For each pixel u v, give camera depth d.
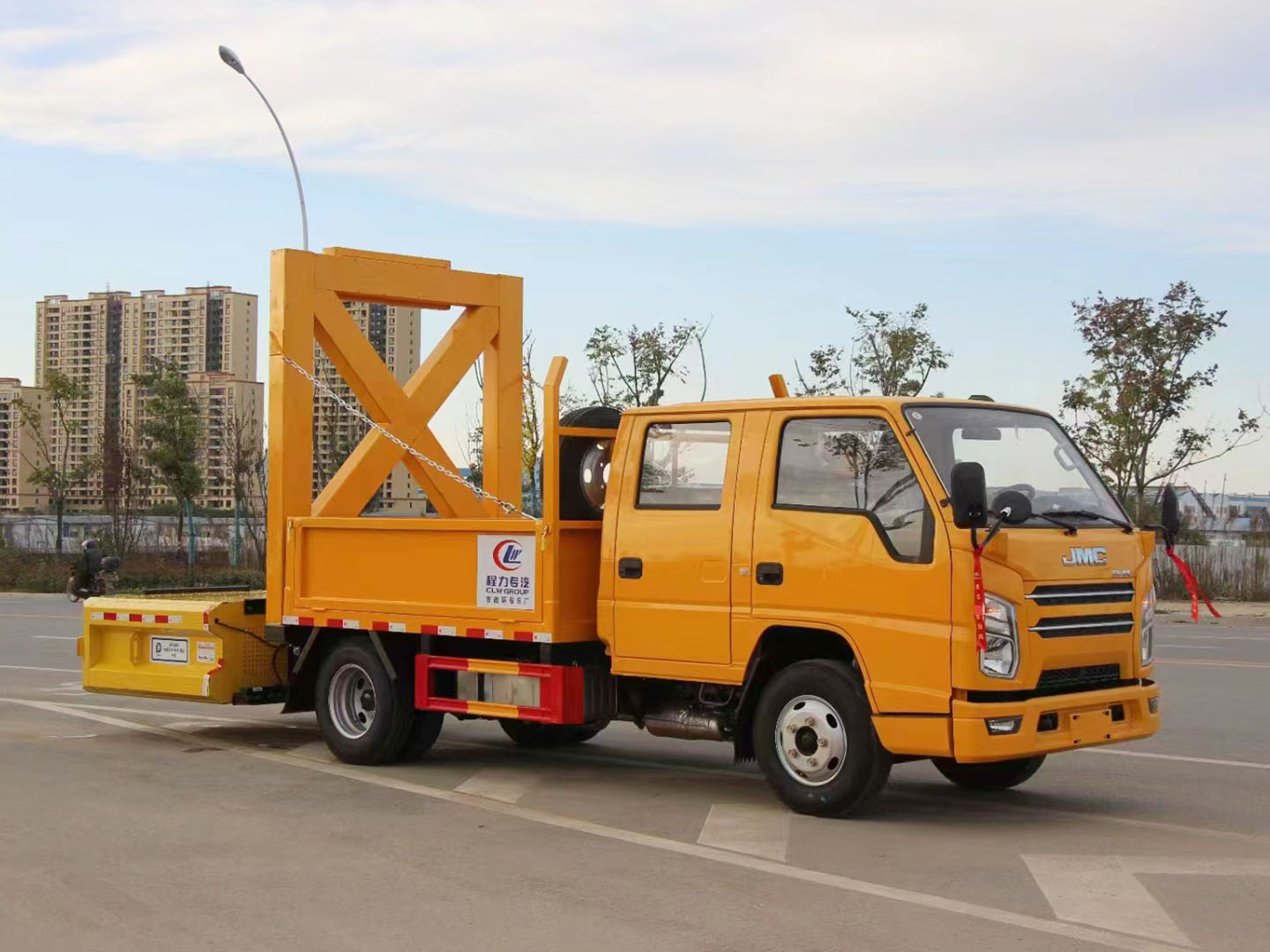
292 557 10.70
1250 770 10.00
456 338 12.25
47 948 5.77
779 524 8.20
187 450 40.91
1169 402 28.80
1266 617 25.98
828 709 8.05
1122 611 8.22
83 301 70.38
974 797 9.05
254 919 6.16
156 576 35.94
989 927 5.98
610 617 8.90
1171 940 5.82
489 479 12.45
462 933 5.93
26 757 10.62
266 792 9.19
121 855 7.38
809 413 8.24
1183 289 28.98
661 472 8.80
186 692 11.27
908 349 28.05
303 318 11.23
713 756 10.88
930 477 7.71
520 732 11.34
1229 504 30.97
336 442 36.22
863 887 6.64
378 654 10.16
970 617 7.47
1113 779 9.67
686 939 5.83
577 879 6.83
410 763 10.43
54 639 21.58
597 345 27.61
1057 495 8.47
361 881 6.82
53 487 45.50
